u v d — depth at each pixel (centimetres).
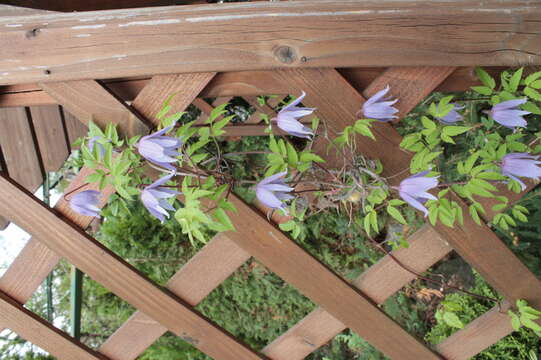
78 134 146
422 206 56
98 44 57
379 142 63
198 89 60
